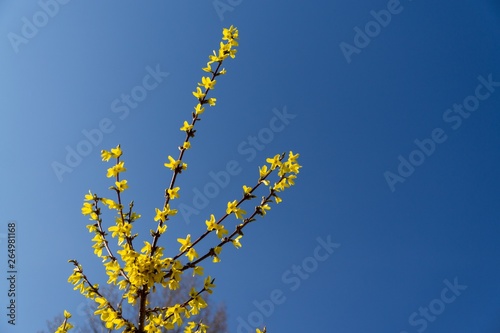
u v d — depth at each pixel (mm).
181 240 3490
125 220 3664
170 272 3402
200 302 3473
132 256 3291
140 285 3320
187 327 3842
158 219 3492
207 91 4055
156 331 3498
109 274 3475
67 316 3979
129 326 3395
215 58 4141
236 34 4203
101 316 3389
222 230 3525
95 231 3670
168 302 7488
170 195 3631
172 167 3768
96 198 3658
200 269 3475
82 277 3496
